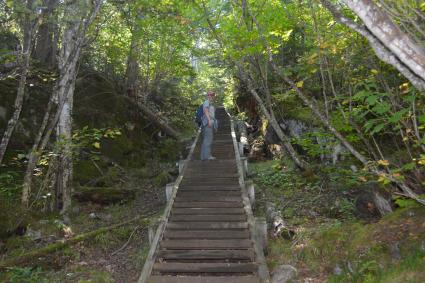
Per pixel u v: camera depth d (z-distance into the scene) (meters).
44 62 13.05
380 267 4.79
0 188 8.53
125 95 15.76
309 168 9.83
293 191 9.52
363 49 6.54
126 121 14.66
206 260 6.21
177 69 18.14
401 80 6.48
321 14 7.57
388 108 5.11
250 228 6.80
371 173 6.42
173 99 21.75
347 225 6.30
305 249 6.17
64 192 8.75
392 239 5.09
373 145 7.98
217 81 28.34
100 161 12.28
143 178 12.65
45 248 6.56
